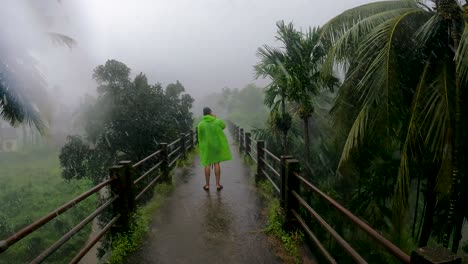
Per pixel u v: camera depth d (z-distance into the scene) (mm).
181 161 9469
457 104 5023
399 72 5848
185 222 4754
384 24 5887
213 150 6266
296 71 8664
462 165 5824
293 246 3795
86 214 22578
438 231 7777
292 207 4062
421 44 5852
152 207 5316
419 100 5555
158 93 16391
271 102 9969
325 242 6863
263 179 6836
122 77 14664
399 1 7352
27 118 8180
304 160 12094
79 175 14750
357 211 8609
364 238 7480
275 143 13016
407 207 5805
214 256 3709
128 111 14047
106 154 14641
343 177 10617
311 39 8602
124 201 4020
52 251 2547
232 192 6328
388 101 5465
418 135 5777
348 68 7086
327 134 12664
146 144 14492
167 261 3627
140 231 4266
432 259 1490
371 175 8680
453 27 5465
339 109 7211
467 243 9516
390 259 7074
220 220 4805
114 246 3869
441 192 5375
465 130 5449
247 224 4633
